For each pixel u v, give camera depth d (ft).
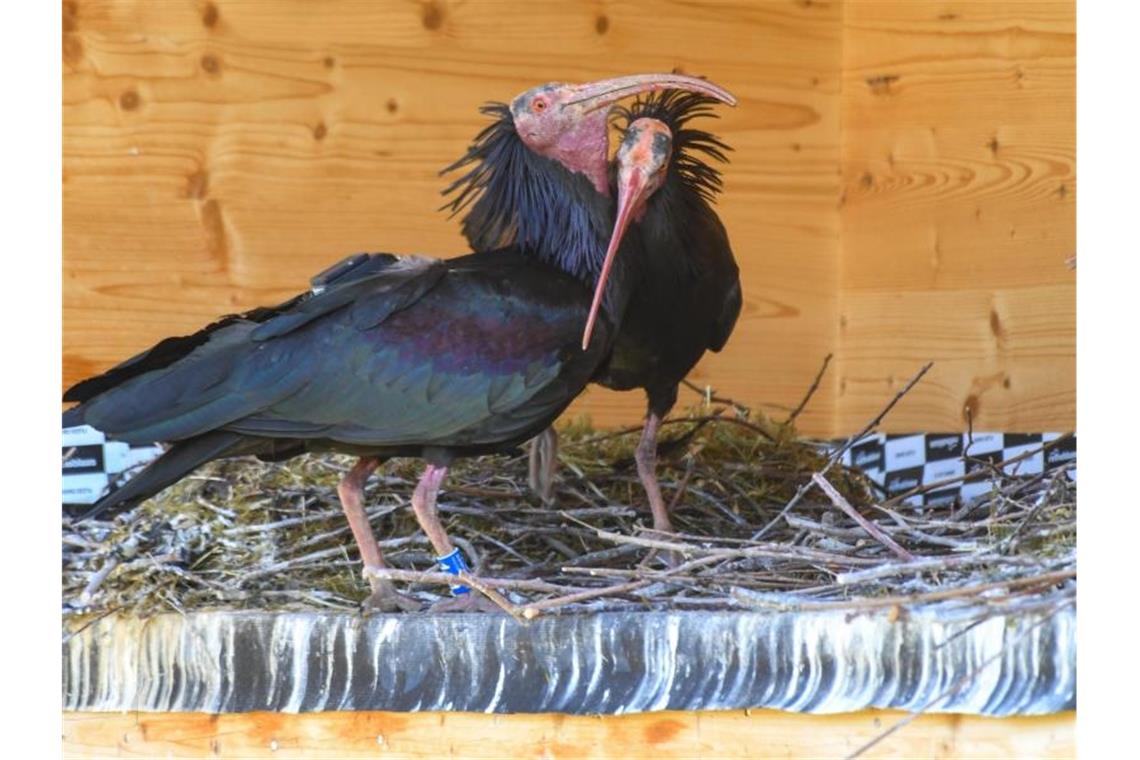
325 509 21.40
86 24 25.58
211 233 25.89
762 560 18.78
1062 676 14.82
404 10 26.25
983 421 25.36
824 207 27.68
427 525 18.11
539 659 16.98
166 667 18.35
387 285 18.04
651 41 26.86
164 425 17.34
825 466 23.53
